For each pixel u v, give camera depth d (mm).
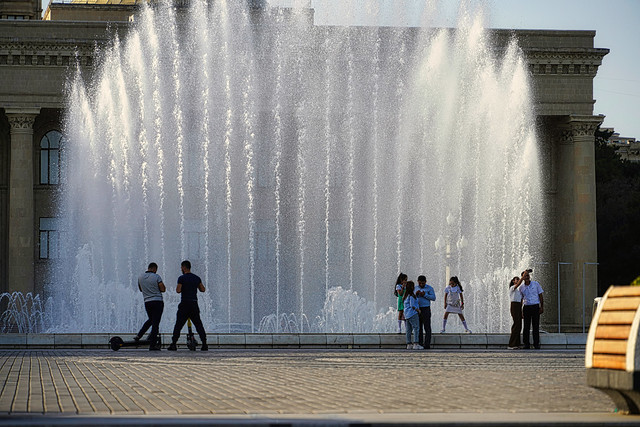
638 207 109688
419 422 13688
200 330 36312
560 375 23203
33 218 84375
